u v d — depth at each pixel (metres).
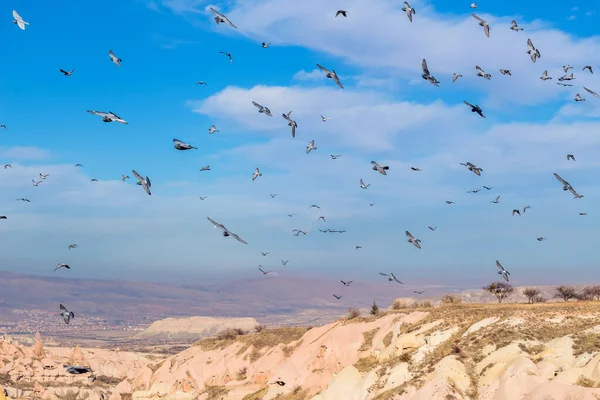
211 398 142.50
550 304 109.62
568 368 80.88
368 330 126.62
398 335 117.31
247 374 147.38
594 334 86.75
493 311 107.44
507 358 89.69
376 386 100.50
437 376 88.56
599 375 76.12
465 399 85.50
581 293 149.62
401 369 99.50
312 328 155.88
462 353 95.38
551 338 91.38
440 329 108.25
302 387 121.69
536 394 75.94
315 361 127.50
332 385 105.81
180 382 157.38
